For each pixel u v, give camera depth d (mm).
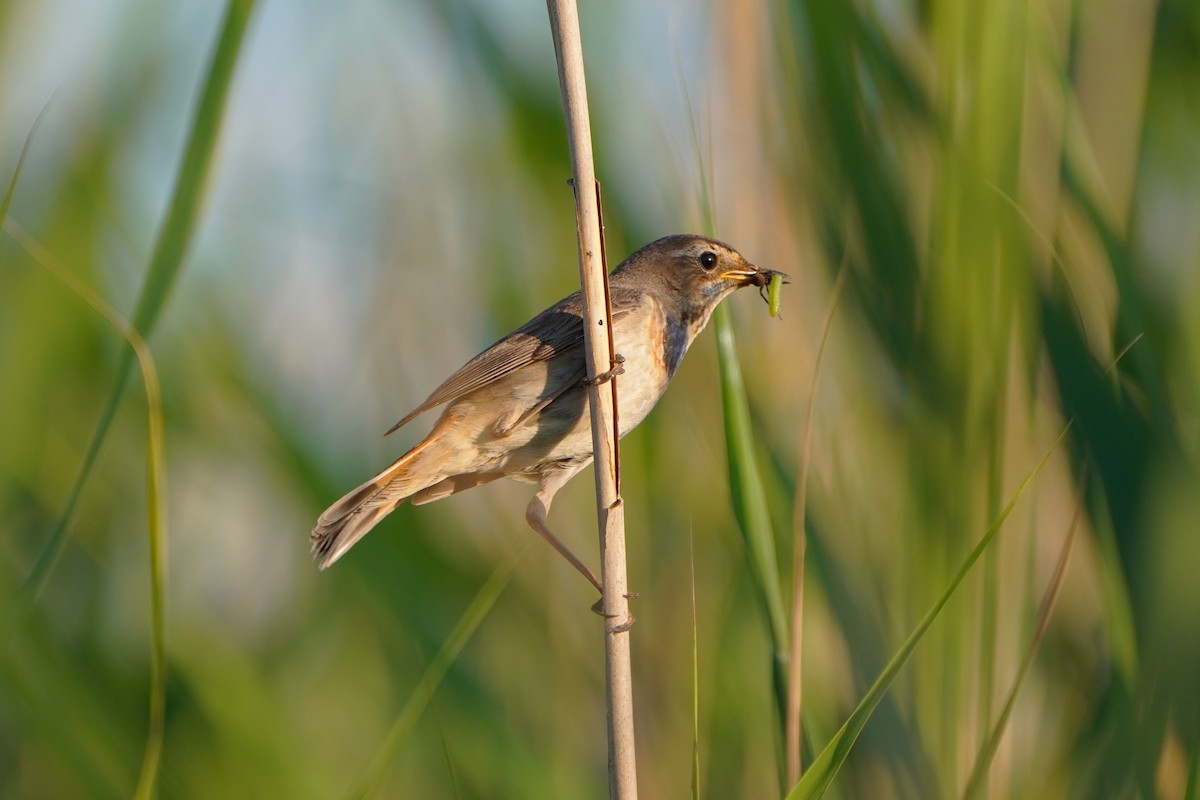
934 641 5266
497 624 5336
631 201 5348
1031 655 5234
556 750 5332
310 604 5367
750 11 5316
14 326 5344
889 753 5262
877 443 5289
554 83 5352
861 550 5281
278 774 5316
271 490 5352
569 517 5363
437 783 5340
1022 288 5254
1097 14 5270
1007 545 5270
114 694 5320
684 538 5336
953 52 5258
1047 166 5266
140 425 5355
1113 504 5238
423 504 5344
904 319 5270
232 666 5328
